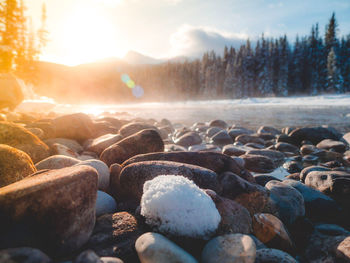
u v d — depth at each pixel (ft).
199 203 4.83
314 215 7.87
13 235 3.66
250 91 153.58
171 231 4.65
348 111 52.29
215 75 168.55
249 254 4.06
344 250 5.07
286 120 39.11
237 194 7.33
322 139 21.01
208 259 4.13
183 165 7.08
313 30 152.15
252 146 18.95
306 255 5.68
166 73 220.23
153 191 5.17
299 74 147.84
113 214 5.64
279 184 8.45
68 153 10.49
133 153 10.79
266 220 5.99
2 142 8.91
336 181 8.60
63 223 4.21
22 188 4.07
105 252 4.39
